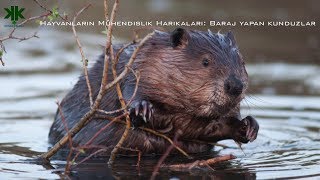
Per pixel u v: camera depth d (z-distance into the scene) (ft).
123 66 35.96
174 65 34.17
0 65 62.13
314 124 43.91
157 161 34.01
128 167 32.27
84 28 78.07
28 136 40.42
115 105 35.63
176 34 34.50
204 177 30.09
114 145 35.65
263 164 32.94
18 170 31.42
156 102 34.55
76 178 29.81
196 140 36.24
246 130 34.86
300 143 38.60
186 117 34.81
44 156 34.19
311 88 54.95
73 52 70.08
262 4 88.79
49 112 47.73
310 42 73.56
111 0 67.97
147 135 35.19
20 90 54.34
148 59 34.78
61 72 61.36
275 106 49.08
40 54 68.95
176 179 29.71
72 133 32.50
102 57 38.55
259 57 66.49
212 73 33.53
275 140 39.55
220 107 33.53
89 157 32.81
